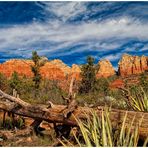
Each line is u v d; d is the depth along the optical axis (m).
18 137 8.50
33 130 8.84
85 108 8.14
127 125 6.95
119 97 14.03
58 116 8.43
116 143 5.59
